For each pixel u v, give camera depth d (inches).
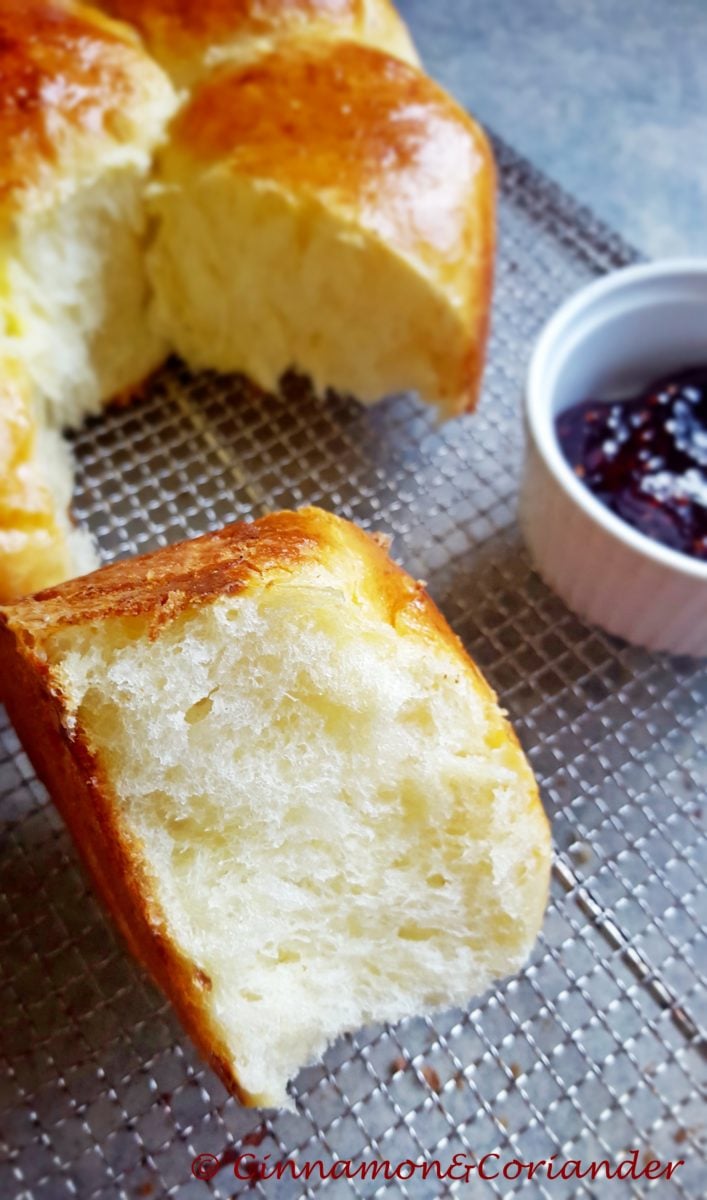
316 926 5.7
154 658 5.3
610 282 7.8
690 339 8.3
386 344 8.5
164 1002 6.3
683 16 12.5
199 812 5.5
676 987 6.6
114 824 5.3
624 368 8.4
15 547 6.8
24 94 7.5
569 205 10.3
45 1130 5.9
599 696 7.7
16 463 7.0
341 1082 6.1
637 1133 6.1
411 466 8.7
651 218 10.7
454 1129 6.0
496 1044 6.3
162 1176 5.8
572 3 12.5
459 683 5.7
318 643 5.4
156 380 9.2
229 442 8.7
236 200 7.9
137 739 5.3
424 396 8.8
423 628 5.7
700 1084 6.3
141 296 8.9
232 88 8.1
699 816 7.2
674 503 7.3
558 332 7.6
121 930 6.2
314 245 8.0
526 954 5.9
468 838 5.7
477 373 8.3
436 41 12.0
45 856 6.7
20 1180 5.7
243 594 5.2
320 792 5.6
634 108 11.6
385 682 5.5
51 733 5.5
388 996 5.8
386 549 6.5
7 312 7.6
